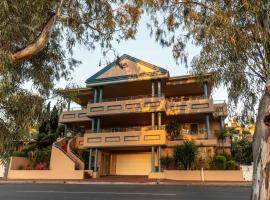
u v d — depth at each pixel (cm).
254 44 755
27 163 2988
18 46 757
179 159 2395
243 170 2364
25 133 808
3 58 689
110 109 2730
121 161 3022
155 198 1219
